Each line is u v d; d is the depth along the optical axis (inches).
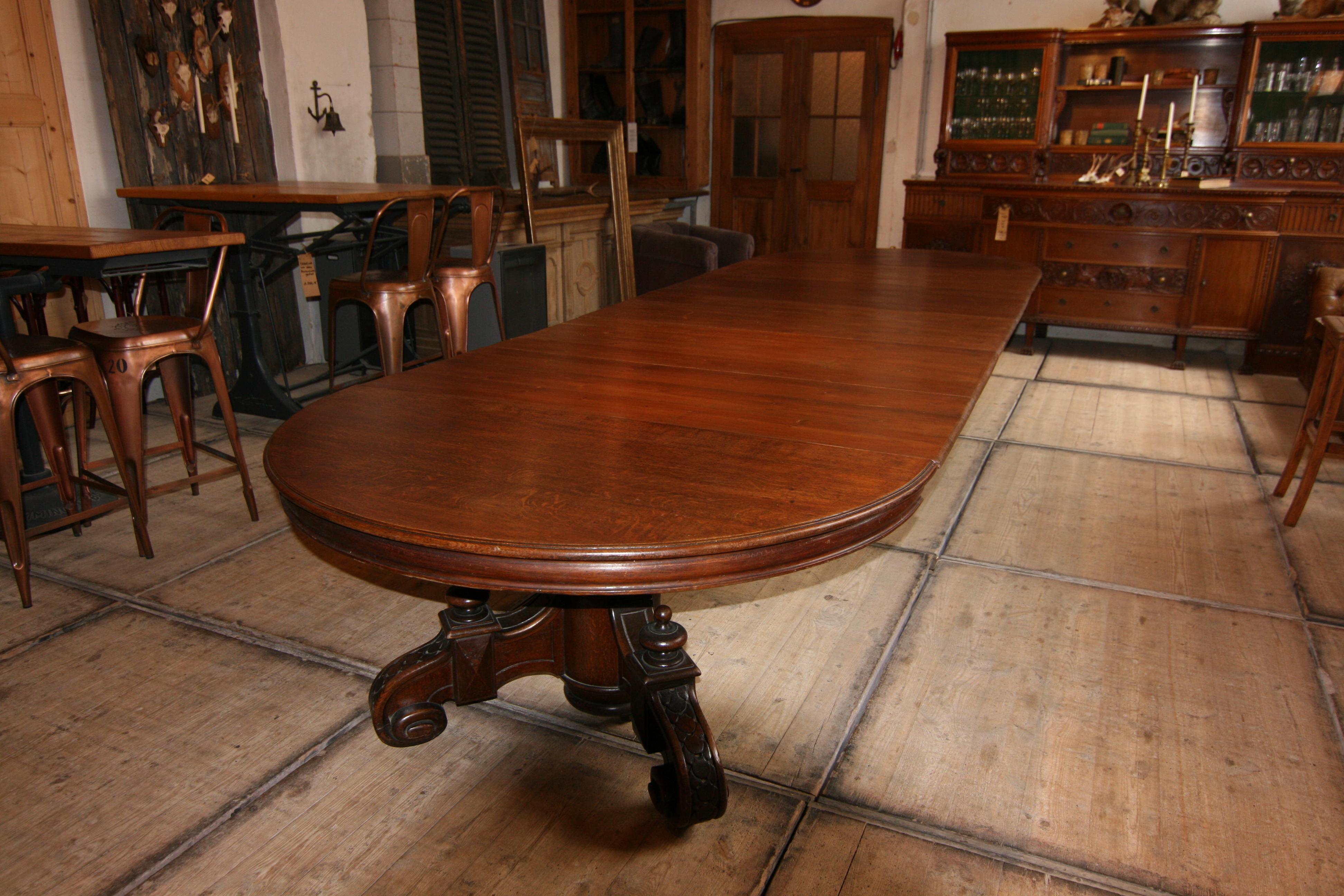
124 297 136.1
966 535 108.9
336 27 182.7
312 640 84.4
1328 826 61.6
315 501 44.9
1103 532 110.0
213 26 159.6
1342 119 183.6
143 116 148.3
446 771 66.6
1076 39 198.7
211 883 56.1
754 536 41.0
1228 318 188.5
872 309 97.8
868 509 44.4
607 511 43.6
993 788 65.2
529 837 60.1
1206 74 197.8
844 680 78.6
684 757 57.3
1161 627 87.9
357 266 174.2
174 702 74.5
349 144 189.0
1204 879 56.9
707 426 56.9
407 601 92.0
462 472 48.9
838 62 239.6
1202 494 122.3
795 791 64.6
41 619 87.4
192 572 97.7
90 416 130.0
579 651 68.9
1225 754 69.1
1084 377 187.2
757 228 260.5
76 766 66.6
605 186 228.2
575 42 256.1
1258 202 180.2
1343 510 117.6
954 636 86.1
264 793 64.0
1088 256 196.5
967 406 61.6
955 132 215.6
